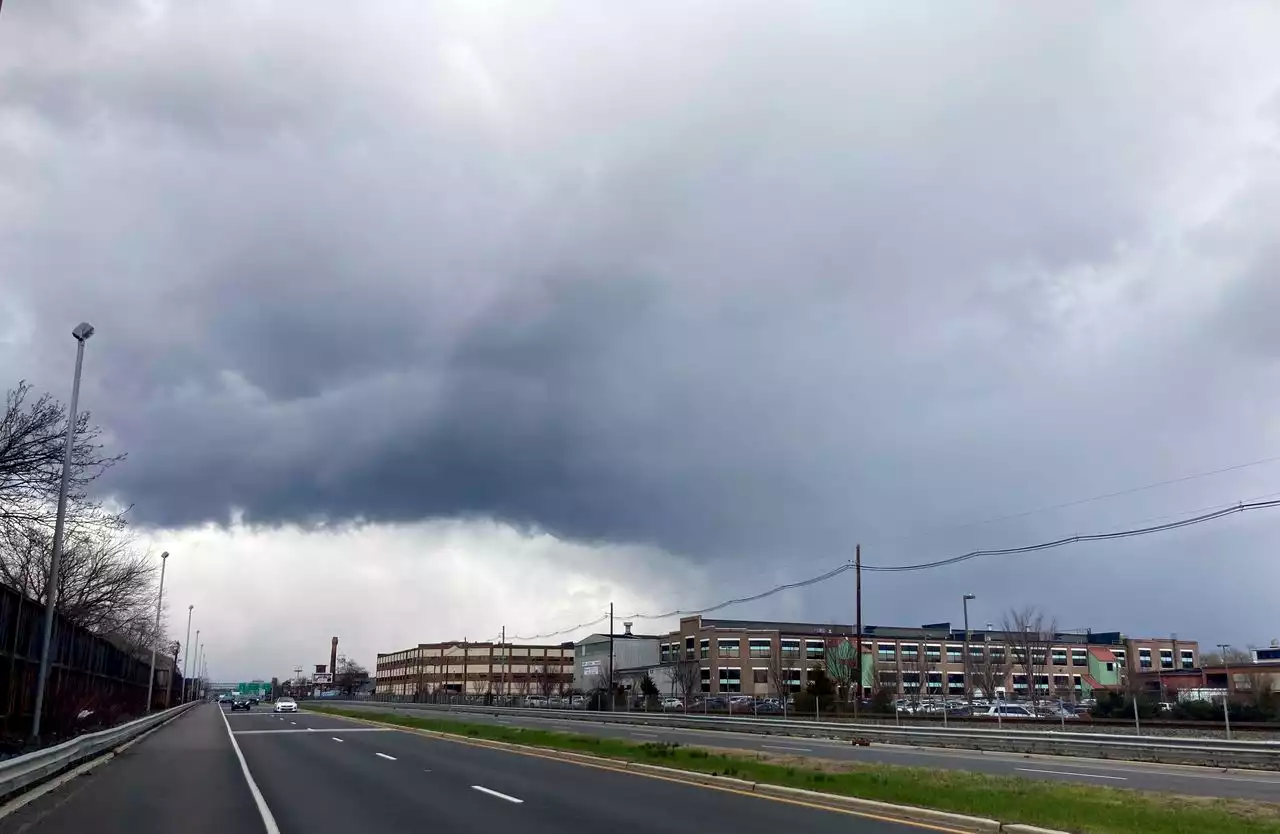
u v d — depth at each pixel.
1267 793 18.77
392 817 15.00
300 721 57.59
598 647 126.56
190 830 13.80
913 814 14.78
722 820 14.57
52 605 24.69
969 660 82.69
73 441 26.34
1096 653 113.12
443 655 156.62
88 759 26.16
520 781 20.75
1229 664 89.75
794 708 72.62
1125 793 16.78
